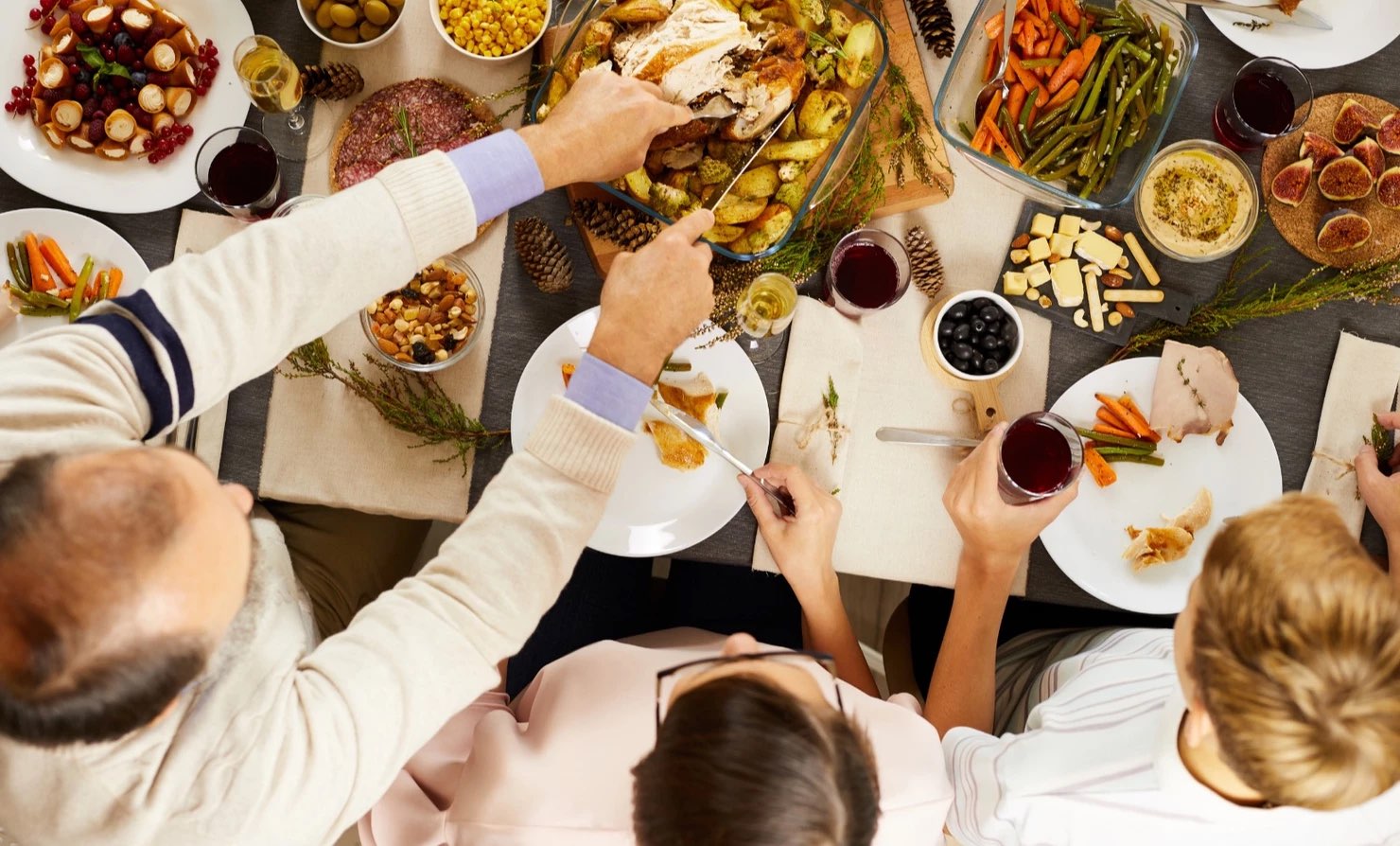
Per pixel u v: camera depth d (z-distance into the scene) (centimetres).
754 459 129
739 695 74
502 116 128
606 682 111
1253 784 73
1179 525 130
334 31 130
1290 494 75
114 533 65
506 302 132
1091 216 137
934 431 134
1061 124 131
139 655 66
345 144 131
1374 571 69
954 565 133
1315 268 138
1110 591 129
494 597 89
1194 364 130
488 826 105
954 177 136
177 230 130
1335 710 66
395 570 151
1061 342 137
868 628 199
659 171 124
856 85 125
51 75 123
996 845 109
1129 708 100
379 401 125
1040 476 125
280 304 89
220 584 70
